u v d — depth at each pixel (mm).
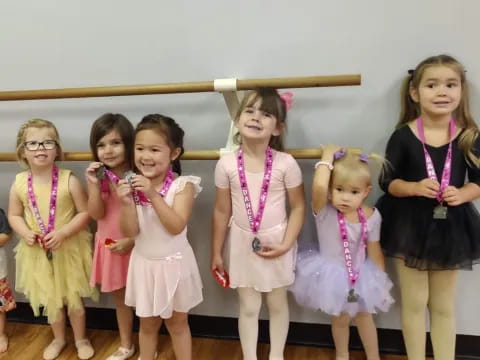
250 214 1336
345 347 1510
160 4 1416
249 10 1375
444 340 1416
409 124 1334
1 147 1660
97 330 1785
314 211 1351
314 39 1366
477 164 1273
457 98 1240
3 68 1559
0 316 1675
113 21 1455
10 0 1494
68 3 1464
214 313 1686
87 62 1504
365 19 1333
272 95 1265
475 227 1312
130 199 1274
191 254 1396
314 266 1384
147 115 1412
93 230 1667
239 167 1335
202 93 1479
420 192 1267
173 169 1434
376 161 1369
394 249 1351
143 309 1348
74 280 1560
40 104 1590
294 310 1632
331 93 1410
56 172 1525
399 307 1552
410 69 1350
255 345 1478
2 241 1602
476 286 1491
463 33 1305
